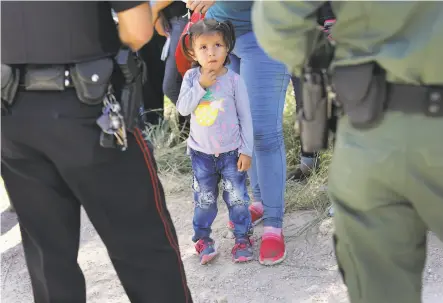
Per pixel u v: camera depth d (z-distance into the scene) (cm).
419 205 194
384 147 189
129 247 249
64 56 214
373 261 210
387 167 190
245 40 352
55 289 255
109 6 219
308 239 393
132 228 246
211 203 365
